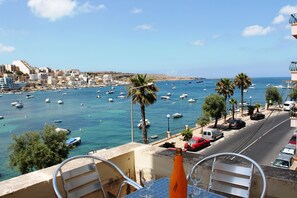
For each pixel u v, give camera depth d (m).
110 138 48.44
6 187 2.69
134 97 26.98
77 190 2.79
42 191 2.83
